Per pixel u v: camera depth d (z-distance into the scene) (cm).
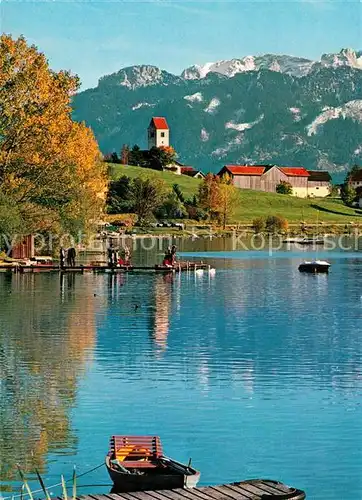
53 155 12269
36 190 12500
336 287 11800
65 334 7188
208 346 6700
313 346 6769
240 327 7756
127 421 4500
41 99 11994
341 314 8781
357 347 6731
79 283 11700
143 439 3928
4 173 12200
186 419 4562
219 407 4797
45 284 11475
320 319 8381
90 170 16412
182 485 3428
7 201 12012
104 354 6284
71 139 12388
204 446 4144
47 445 4122
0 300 9594
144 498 3253
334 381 5469
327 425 4469
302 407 4816
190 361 6078
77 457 3966
